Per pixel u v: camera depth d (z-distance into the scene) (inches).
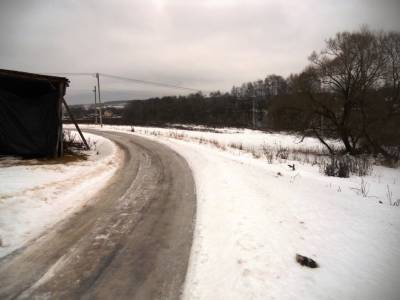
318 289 134.5
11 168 372.2
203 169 418.9
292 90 864.3
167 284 143.6
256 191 296.5
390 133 740.7
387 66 748.6
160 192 301.0
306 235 192.5
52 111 471.8
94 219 224.2
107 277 148.3
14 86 476.7
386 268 154.2
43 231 200.4
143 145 703.7
